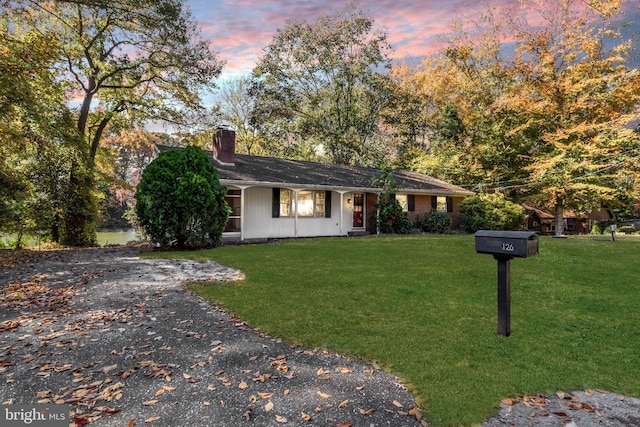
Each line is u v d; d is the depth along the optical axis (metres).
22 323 4.55
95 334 4.21
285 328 4.45
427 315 4.99
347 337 4.20
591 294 6.17
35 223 15.19
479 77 26.45
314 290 6.14
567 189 20.64
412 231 18.48
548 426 2.64
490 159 24.64
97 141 18.86
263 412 2.70
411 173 23.72
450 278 7.07
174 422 2.57
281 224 15.62
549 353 3.90
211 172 11.61
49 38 12.92
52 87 13.93
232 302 5.45
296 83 29.17
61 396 2.90
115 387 3.03
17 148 12.31
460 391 3.08
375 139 30.62
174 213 10.89
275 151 30.73
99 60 17.03
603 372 3.52
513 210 19.25
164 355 3.67
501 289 4.31
